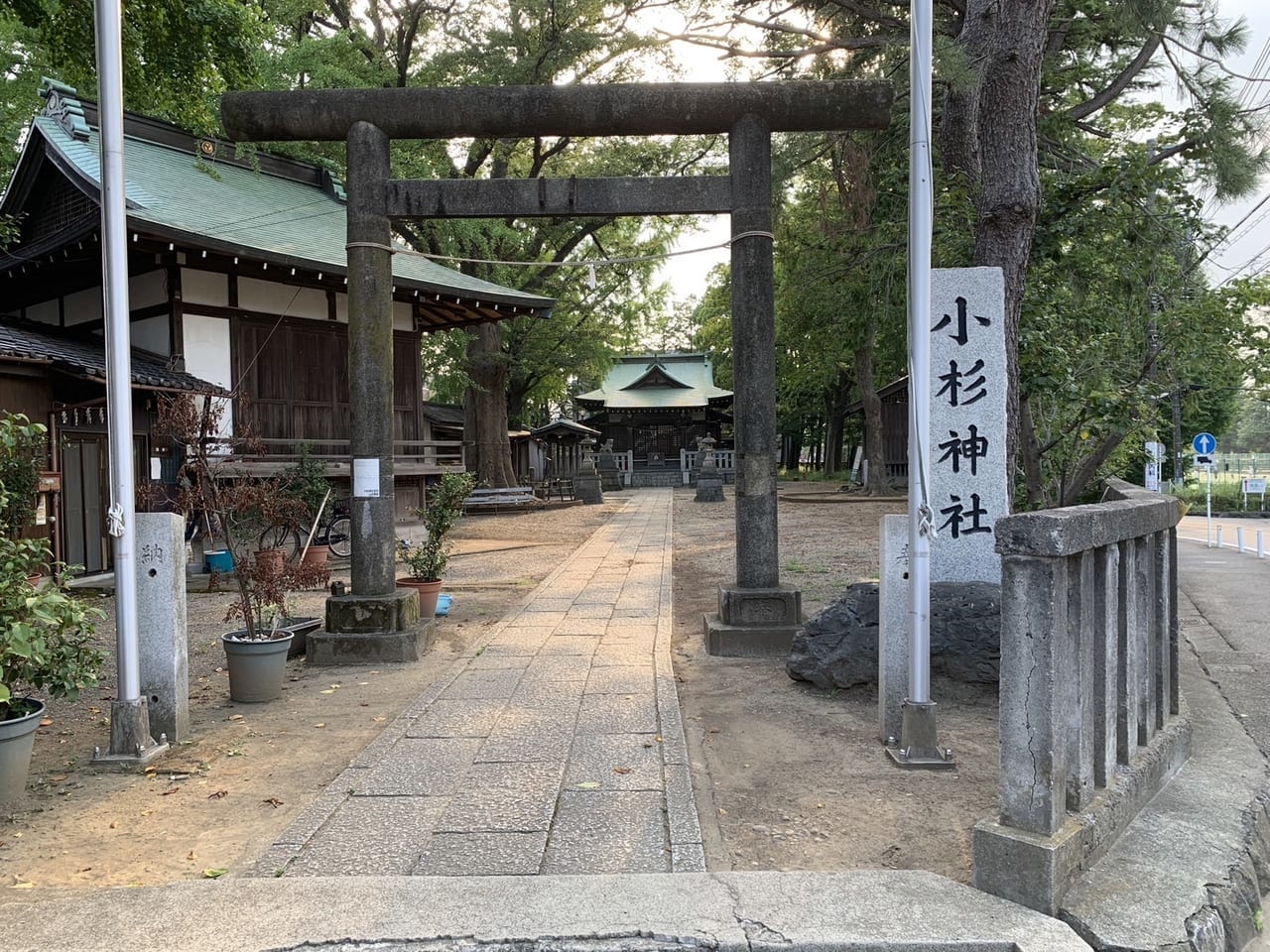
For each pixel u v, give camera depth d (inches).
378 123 266.5
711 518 835.4
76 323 539.5
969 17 291.4
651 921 104.1
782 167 459.8
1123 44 428.8
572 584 412.2
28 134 517.0
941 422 232.2
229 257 482.0
